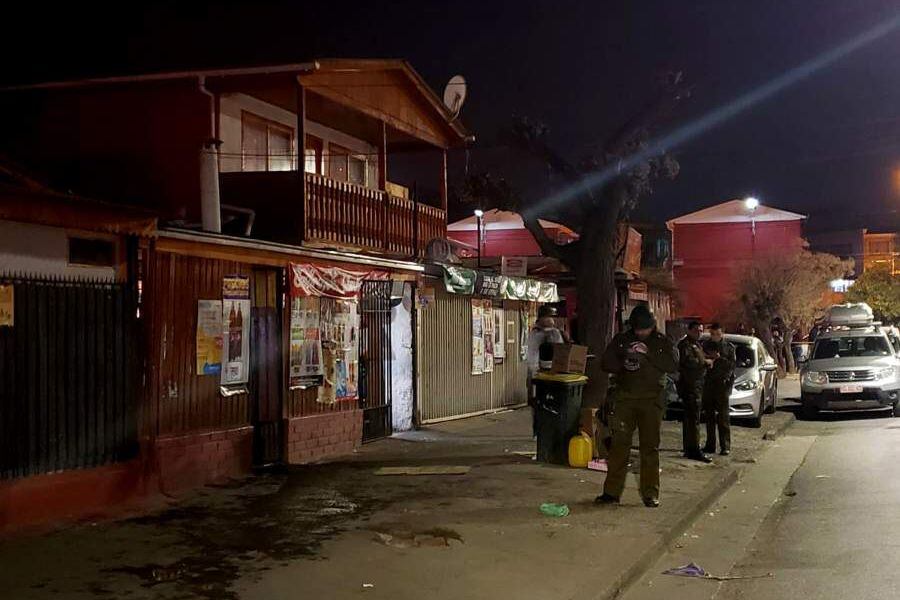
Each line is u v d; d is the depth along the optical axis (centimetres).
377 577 640
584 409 1155
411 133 1708
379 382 1361
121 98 1417
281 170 1582
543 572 662
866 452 1316
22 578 618
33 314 769
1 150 1451
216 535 750
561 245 1312
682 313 3922
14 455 753
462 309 1677
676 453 1299
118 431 853
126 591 594
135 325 871
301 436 1131
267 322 1088
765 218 4128
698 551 783
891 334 2373
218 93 1409
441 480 1012
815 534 816
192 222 1374
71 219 782
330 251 1185
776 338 3412
